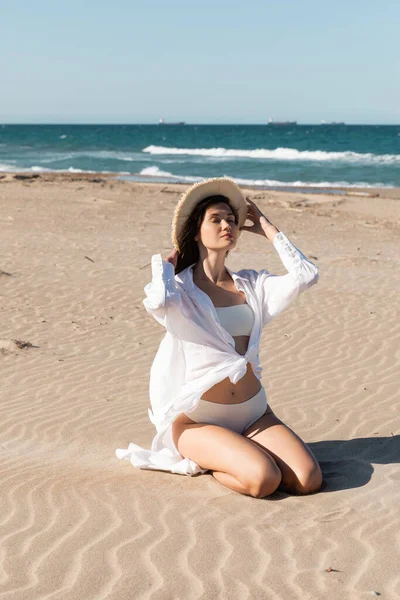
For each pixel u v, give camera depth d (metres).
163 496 4.70
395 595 3.44
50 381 7.63
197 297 5.05
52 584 3.57
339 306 11.01
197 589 3.50
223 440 4.84
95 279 12.55
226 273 5.33
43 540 4.06
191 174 43.75
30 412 6.72
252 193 30.16
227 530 4.15
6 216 20.27
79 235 17.47
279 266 14.19
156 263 5.00
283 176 42.62
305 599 3.41
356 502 4.56
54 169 47.25
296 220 22.03
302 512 4.42
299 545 3.96
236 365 4.93
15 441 6.02
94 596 3.45
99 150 77.94
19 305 10.75
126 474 5.18
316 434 6.05
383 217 23.55
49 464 5.44
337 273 13.76
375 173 44.78
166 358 5.14
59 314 10.37
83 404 6.91
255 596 3.44
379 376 7.71
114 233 18.00
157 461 5.26
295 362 8.28
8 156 62.38
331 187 35.69
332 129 184.25
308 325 9.90
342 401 6.91
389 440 5.85
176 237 5.23
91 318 10.19
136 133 146.50
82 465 5.41
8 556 3.88
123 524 4.25
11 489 4.90
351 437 5.96
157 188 30.64
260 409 5.21
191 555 3.85
